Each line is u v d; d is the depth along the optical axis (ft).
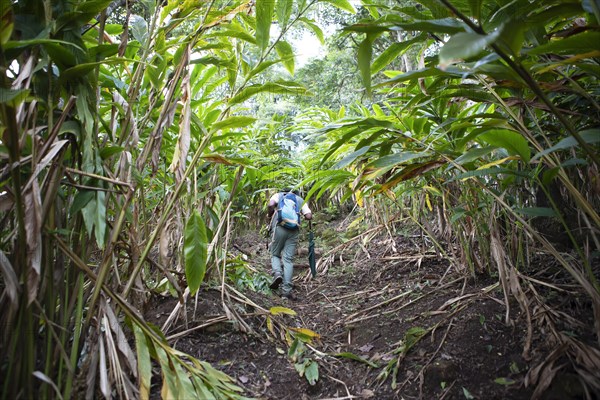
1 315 2.96
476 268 6.70
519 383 3.92
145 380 3.23
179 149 3.86
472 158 4.01
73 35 3.22
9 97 2.36
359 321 6.84
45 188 3.07
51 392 3.03
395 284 8.13
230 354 5.37
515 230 5.97
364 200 11.89
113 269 3.89
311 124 9.62
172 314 5.44
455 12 2.26
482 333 4.90
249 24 4.99
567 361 3.80
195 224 4.41
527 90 4.03
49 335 3.00
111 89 4.37
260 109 15.52
